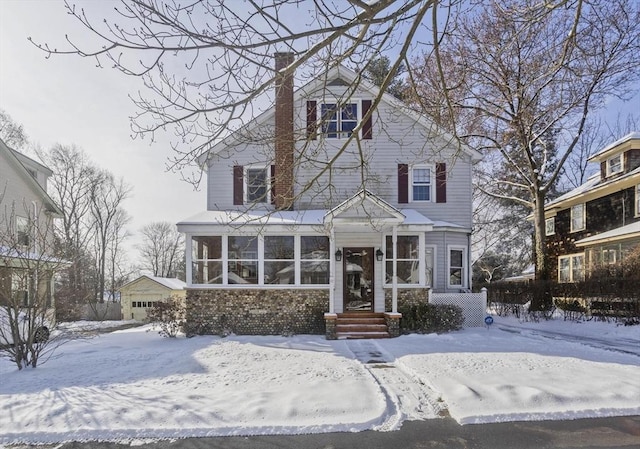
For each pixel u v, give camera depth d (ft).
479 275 131.85
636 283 47.37
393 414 19.65
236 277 47.09
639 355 32.30
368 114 16.34
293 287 46.52
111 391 22.91
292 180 20.92
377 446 16.55
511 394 21.42
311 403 20.42
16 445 16.90
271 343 39.24
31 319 29.68
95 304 101.24
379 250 47.24
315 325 46.03
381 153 53.78
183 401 20.88
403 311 45.37
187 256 46.62
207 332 45.93
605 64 47.14
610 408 19.83
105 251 141.08
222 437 17.44
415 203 54.44
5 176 63.77
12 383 25.08
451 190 54.70
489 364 28.30
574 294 57.11
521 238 121.80
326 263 47.62
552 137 92.02
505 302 67.82
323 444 16.76
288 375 25.99
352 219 43.24
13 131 107.65
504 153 70.44
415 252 48.75
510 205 115.85
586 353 32.83
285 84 17.60
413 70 30.01
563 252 81.82
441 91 26.91
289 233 47.03
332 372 26.66
